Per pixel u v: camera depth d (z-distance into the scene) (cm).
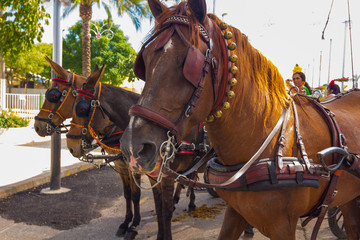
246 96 159
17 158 782
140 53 146
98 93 354
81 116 347
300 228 386
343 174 183
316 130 175
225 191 172
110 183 615
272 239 158
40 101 1515
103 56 2861
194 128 337
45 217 429
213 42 145
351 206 241
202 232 381
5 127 1073
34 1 654
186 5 142
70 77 393
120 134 369
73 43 2981
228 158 167
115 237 375
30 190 553
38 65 3166
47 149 948
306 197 161
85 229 395
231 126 159
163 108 126
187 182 154
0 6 652
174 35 134
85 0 1321
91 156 361
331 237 358
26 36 676
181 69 129
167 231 328
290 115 170
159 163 129
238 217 187
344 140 178
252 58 168
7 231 382
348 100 244
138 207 385
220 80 148
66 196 527
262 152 158
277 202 154
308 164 155
